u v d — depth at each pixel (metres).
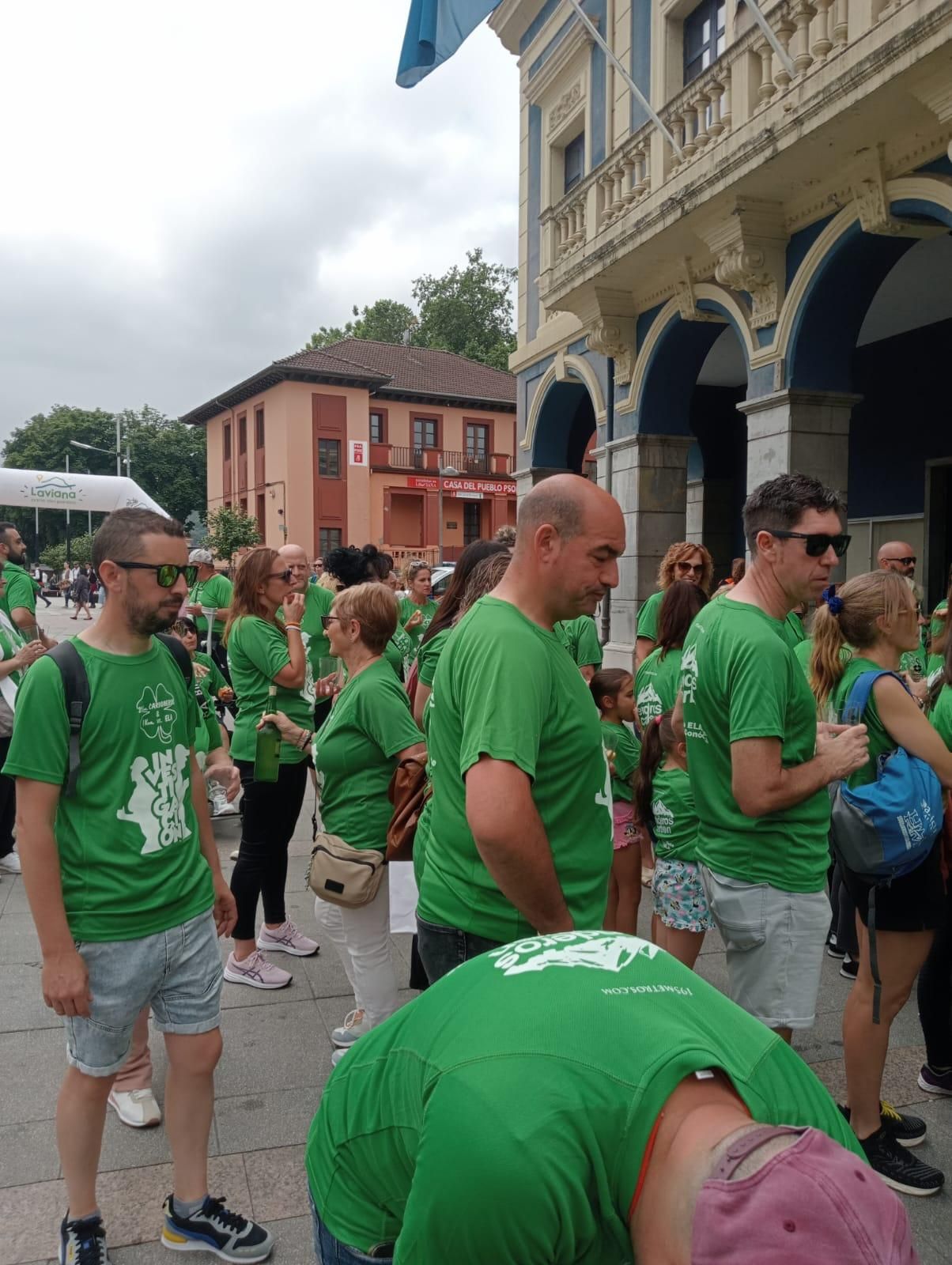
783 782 2.25
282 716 3.81
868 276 7.19
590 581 1.84
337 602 3.22
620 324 10.06
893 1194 0.77
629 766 3.82
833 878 4.17
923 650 5.12
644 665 4.13
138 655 2.25
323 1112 1.28
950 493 10.20
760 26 6.79
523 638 1.77
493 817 1.59
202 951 2.31
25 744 2.06
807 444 7.56
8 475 11.96
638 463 10.08
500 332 57.88
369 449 41.72
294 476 39.44
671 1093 0.91
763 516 2.46
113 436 72.75
